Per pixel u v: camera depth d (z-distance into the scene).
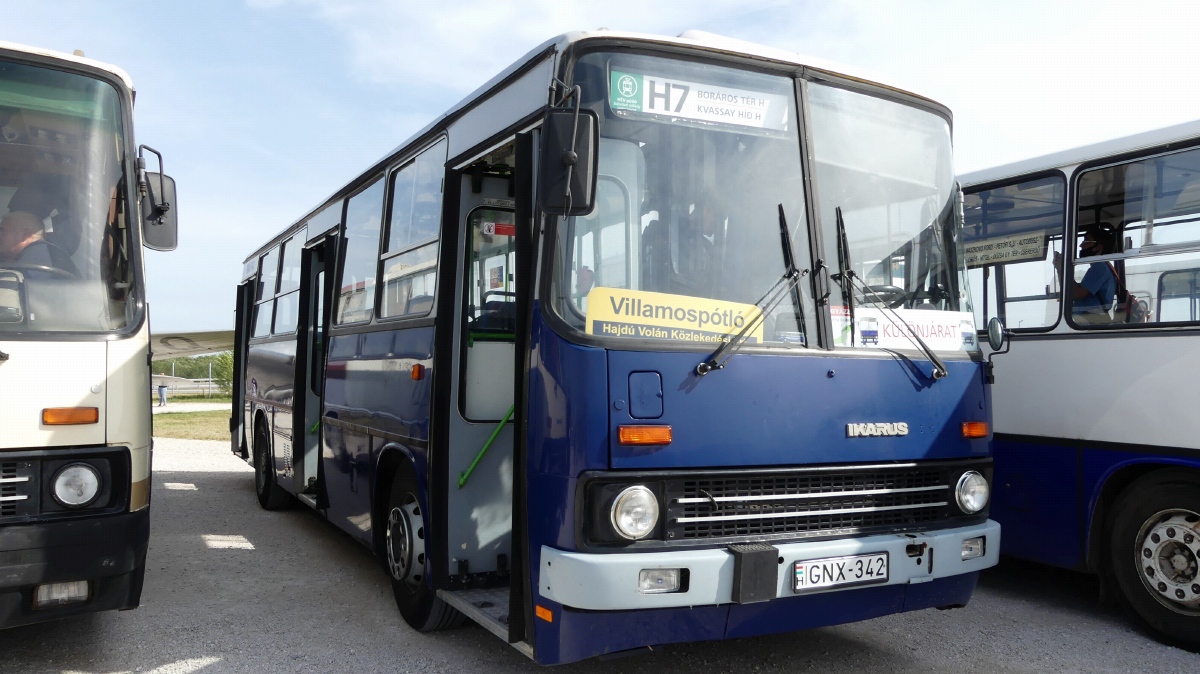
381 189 6.86
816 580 4.14
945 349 4.89
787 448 4.24
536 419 4.15
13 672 4.82
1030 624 5.84
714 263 4.30
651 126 4.32
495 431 5.42
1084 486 6.05
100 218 4.79
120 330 4.63
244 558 7.76
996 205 6.91
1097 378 6.00
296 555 7.92
